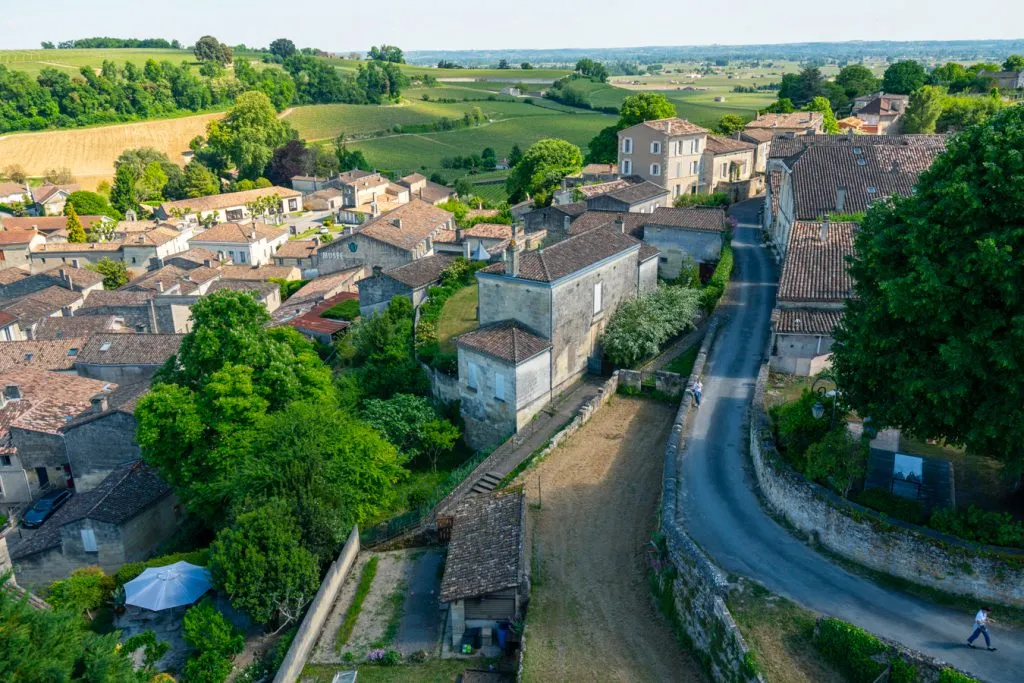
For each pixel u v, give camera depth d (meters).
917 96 116.25
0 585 22.56
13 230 116.50
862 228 31.98
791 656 25.19
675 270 68.50
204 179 168.88
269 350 44.81
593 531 36.16
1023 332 24.92
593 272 50.69
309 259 108.25
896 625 26.08
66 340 70.00
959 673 22.50
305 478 36.62
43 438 53.19
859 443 32.03
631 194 80.44
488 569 31.62
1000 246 25.94
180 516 48.25
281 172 179.88
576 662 28.50
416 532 38.47
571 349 49.84
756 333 54.25
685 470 37.53
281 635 33.06
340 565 35.75
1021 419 26.06
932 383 27.25
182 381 46.09
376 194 154.75
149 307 81.62
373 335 56.38
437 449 46.69
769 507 34.19
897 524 28.47
